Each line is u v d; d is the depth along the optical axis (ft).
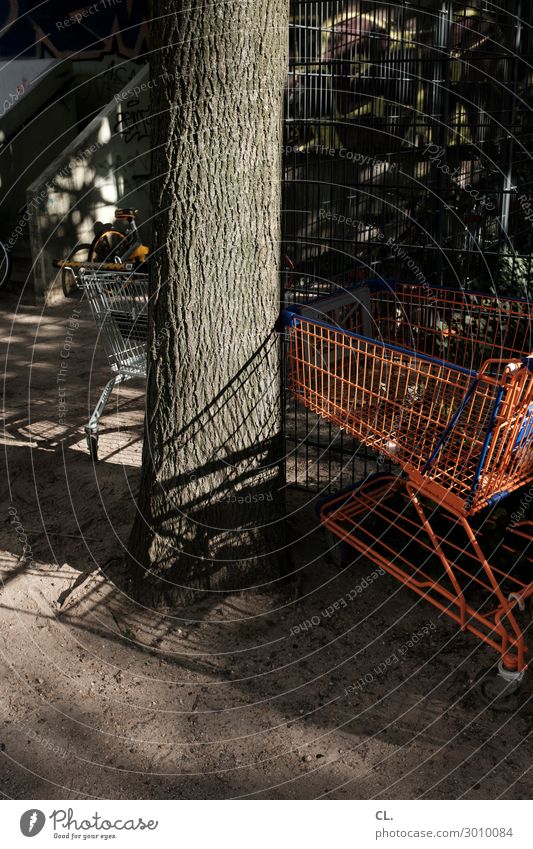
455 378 12.70
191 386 11.75
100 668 11.32
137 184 36.70
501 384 9.90
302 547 13.87
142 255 32.04
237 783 9.39
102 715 10.48
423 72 28.53
